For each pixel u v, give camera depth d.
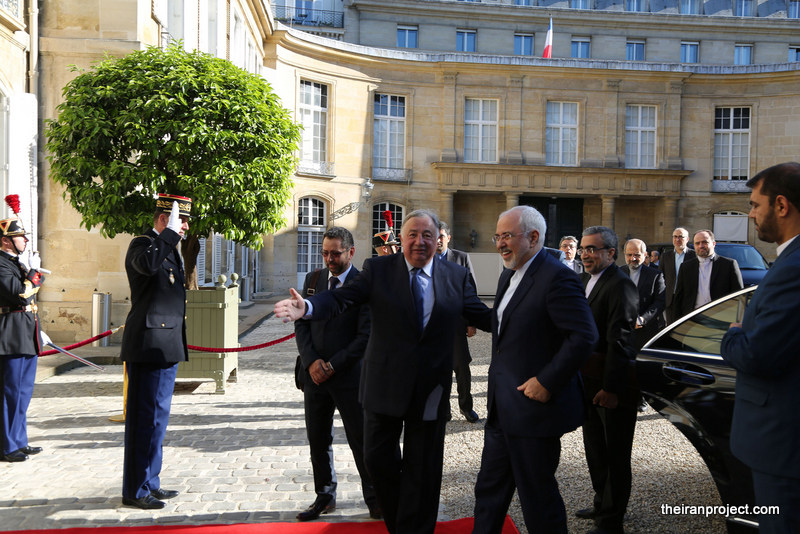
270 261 24.58
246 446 5.64
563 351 3.03
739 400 2.39
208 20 17.34
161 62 7.99
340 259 4.28
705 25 37.19
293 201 24.95
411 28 36.91
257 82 8.48
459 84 27.48
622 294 3.80
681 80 28.42
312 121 25.92
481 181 27.39
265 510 4.20
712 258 6.96
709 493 4.46
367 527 3.90
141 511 4.15
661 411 3.71
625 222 29.92
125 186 7.80
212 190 7.75
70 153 7.95
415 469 3.40
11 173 10.06
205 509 4.20
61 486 4.60
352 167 26.59
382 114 27.42
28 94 10.53
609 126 28.31
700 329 3.80
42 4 11.06
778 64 27.83
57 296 11.02
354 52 26.25
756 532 3.14
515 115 27.83
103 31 11.13
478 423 6.51
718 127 29.11
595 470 3.99
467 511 4.19
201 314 7.75
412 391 3.35
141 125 7.67
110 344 10.86
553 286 3.15
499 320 3.40
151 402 4.29
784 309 2.16
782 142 28.14
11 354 5.17
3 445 5.18
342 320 4.07
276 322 15.55
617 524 3.74
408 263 3.51
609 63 27.94
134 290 4.34
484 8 36.41
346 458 5.45
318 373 3.93
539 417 3.09
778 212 2.30
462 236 29.30
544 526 3.09
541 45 36.97
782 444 2.21
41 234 10.98
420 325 3.41
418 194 27.53
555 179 27.72
